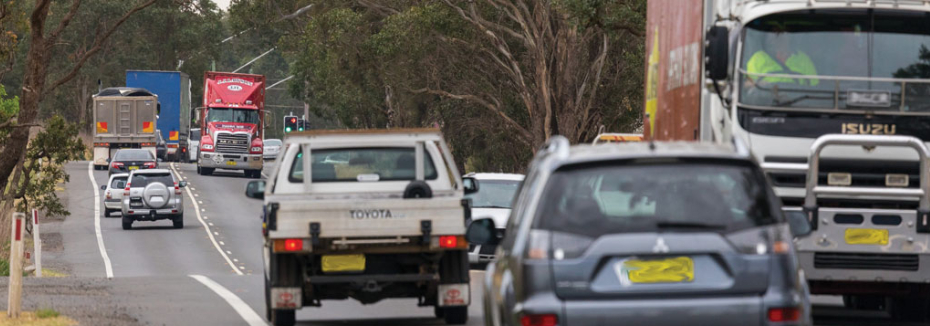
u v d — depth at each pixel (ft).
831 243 114.83
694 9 128.67
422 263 124.26
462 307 127.85
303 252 116.98
